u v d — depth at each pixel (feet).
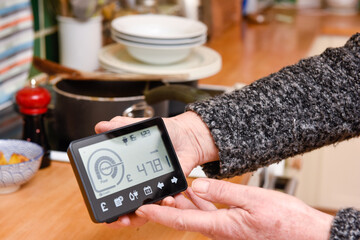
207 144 2.06
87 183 1.73
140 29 3.74
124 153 1.83
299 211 1.76
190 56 3.76
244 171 2.09
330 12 7.78
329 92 2.09
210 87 3.65
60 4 3.78
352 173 6.26
